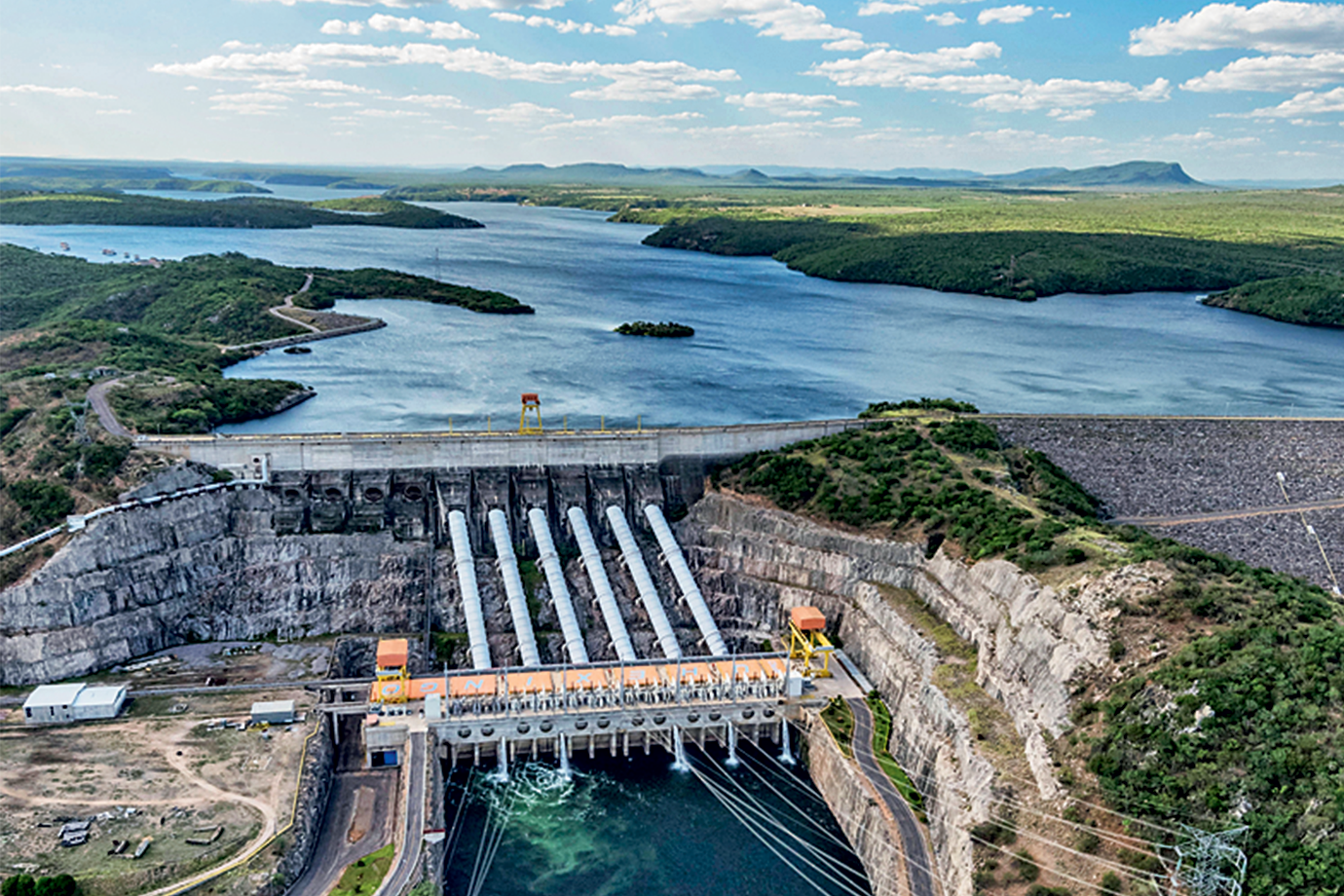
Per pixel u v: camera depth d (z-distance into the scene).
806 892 118.81
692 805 134.38
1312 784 96.31
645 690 145.88
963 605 149.75
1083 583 131.12
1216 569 133.12
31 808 111.06
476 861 120.88
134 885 100.44
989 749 121.44
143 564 155.88
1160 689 112.00
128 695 138.38
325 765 129.12
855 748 137.25
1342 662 107.12
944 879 112.75
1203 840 94.62
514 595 166.12
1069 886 101.56
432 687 144.50
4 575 144.75
